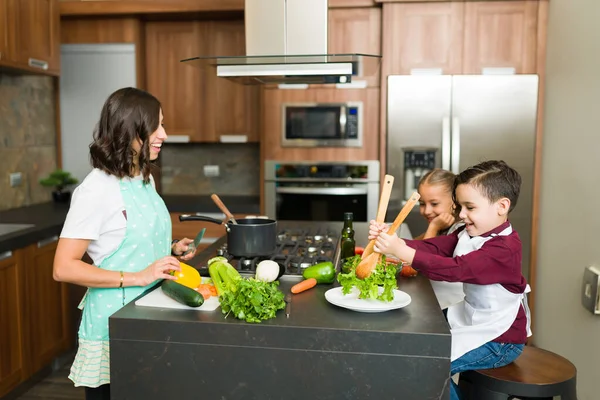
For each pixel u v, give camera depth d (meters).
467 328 1.85
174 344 1.51
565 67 3.38
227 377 1.50
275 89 4.11
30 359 3.13
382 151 3.99
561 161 3.43
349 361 1.46
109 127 1.74
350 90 4.04
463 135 3.88
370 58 2.23
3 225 3.23
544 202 3.78
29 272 3.10
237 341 1.49
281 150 4.15
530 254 3.92
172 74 4.41
